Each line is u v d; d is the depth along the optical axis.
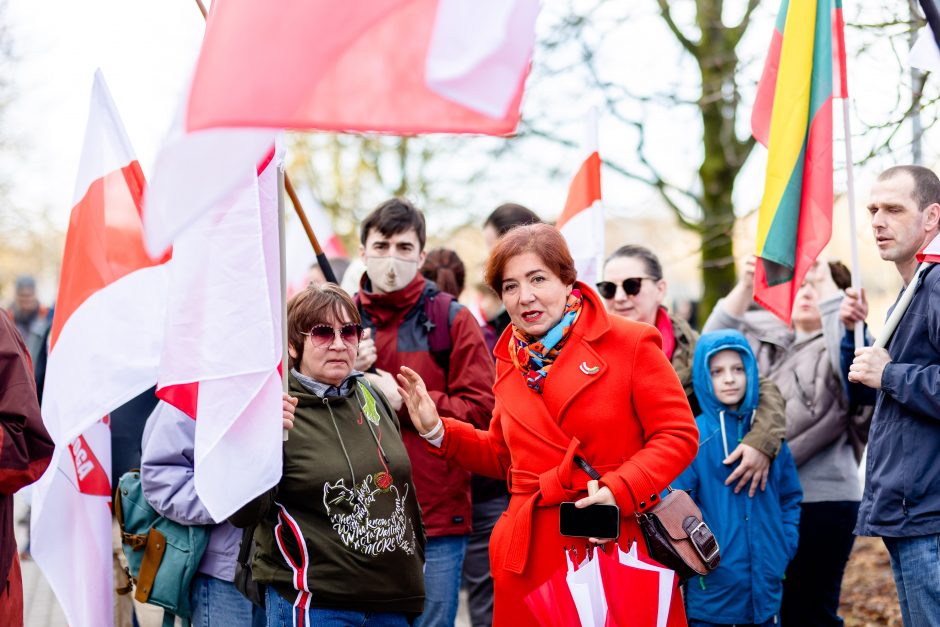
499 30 2.60
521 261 3.58
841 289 5.60
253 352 3.51
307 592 3.63
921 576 3.88
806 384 5.30
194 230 3.55
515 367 3.71
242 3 2.65
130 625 4.99
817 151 4.50
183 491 4.07
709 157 10.94
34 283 15.16
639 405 3.55
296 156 17.75
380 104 2.64
